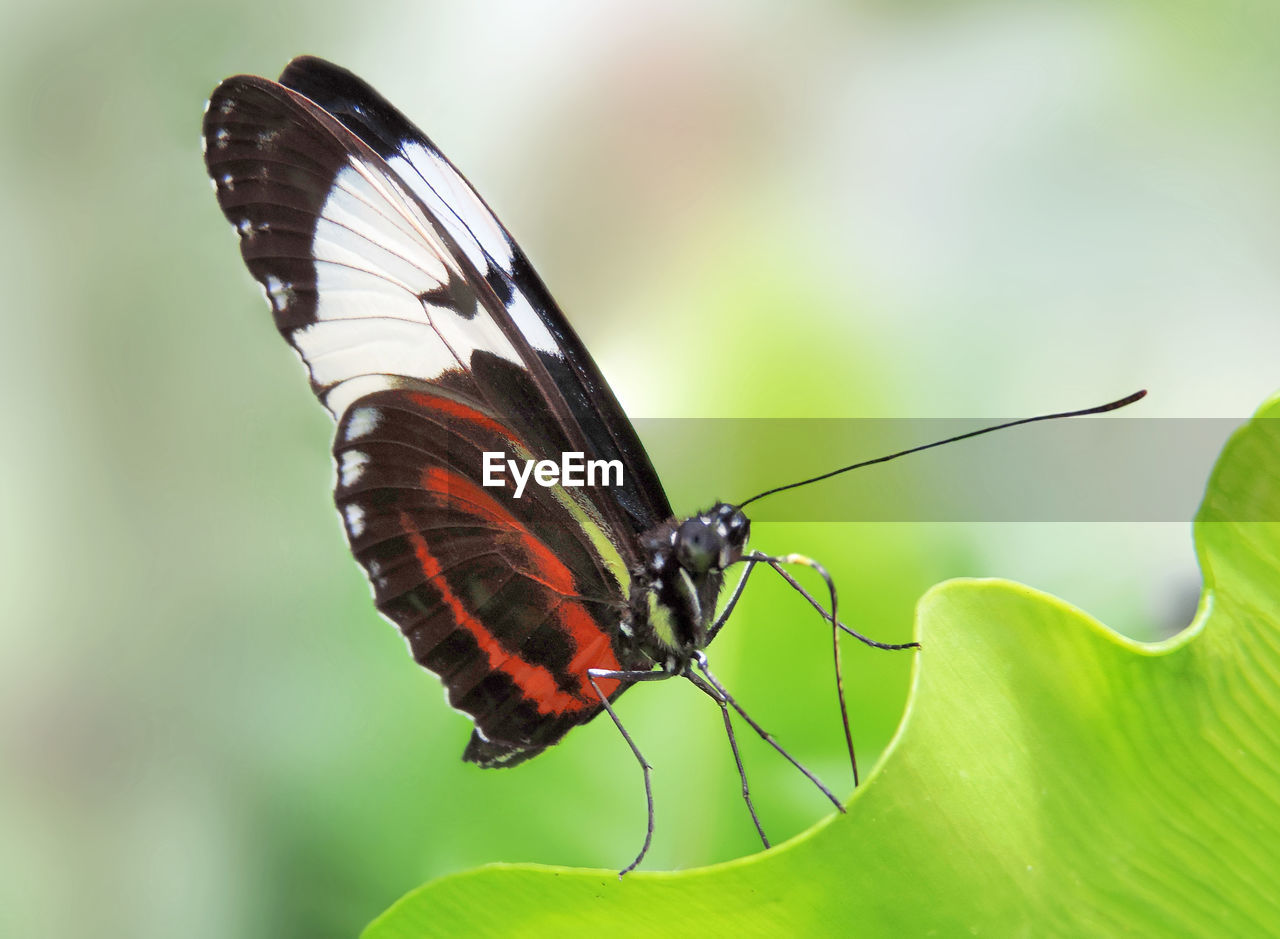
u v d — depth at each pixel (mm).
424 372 258
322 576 280
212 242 297
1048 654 223
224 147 251
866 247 279
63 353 293
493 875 222
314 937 259
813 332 269
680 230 296
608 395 261
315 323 256
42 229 297
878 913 221
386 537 260
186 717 273
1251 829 222
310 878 260
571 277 295
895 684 259
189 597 282
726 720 253
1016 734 222
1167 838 222
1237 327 297
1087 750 222
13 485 289
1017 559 270
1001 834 221
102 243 296
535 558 259
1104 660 223
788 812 256
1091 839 222
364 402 258
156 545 284
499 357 259
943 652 223
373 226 255
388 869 259
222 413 291
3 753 278
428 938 223
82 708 278
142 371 292
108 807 274
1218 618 223
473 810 259
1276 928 221
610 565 258
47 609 283
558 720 260
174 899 268
